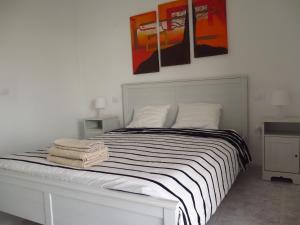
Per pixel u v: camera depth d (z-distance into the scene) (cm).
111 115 419
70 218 154
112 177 145
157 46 364
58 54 401
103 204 139
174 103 353
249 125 313
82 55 439
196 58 337
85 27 430
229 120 318
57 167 169
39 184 163
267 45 296
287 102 270
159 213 121
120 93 407
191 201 138
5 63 323
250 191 244
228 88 316
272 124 302
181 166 161
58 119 400
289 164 261
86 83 441
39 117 369
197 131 281
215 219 193
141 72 380
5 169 187
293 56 285
